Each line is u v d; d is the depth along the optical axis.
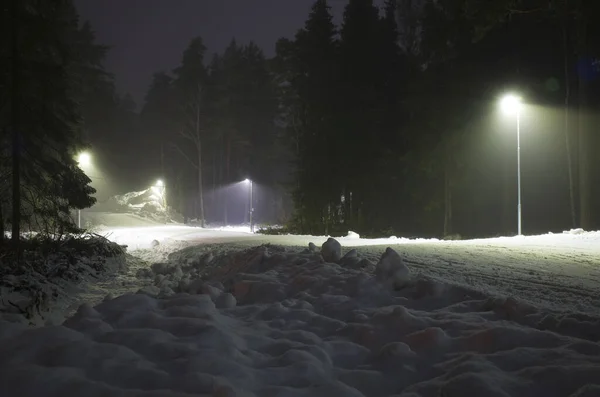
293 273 10.12
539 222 40.62
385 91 46.59
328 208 48.47
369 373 4.82
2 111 16.53
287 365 4.79
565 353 4.72
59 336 4.88
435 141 39.25
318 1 47.78
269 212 80.50
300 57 48.50
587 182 27.72
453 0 35.44
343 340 5.84
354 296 7.88
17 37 16.02
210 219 79.31
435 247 16.73
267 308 6.96
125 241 30.95
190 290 9.39
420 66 45.69
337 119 44.28
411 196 44.97
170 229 41.44
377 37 45.66
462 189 43.12
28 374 4.18
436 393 4.31
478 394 3.98
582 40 27.58
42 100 16.86
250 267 12.16
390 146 46.12
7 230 18.12
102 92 67.81
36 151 17.14
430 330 5.41
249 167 79.81
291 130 55.78
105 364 4.43
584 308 7.61
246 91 73.50
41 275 12.62
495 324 5.84
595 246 17.19
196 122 64.94
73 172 20.41
